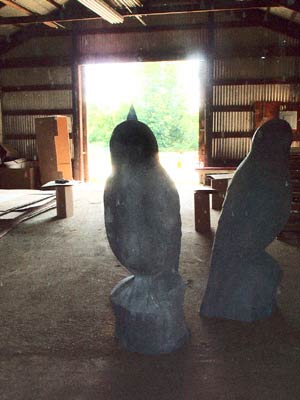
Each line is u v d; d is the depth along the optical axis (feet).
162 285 8.72
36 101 36.04
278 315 10.43
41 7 30.09
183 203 25.96
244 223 9.59
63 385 7.66
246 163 9.78
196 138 70.28
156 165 8.24
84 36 34.73
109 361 8.44
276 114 33.09
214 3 27.55
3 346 9.05
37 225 20.44
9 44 35.47
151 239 8.05
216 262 10.16
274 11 31.19
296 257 15.02
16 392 7.48
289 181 9.68
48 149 32.91
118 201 8.08
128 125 8.11
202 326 9.86
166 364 8.30
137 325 8.59
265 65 32.94
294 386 7.58
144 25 33.81
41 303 11.30
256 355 8.61
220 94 33.73
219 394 7.37
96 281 12.94
